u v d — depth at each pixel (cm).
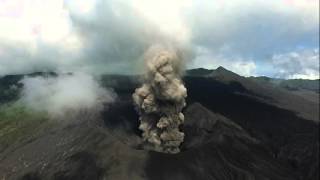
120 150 15625
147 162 15012
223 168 15975
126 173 14500
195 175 14862
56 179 14912
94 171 14888
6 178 15712
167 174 14562
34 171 15612
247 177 16112
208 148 16900
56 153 16525
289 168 19162
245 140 19575
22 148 18125
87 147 16212
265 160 18600
